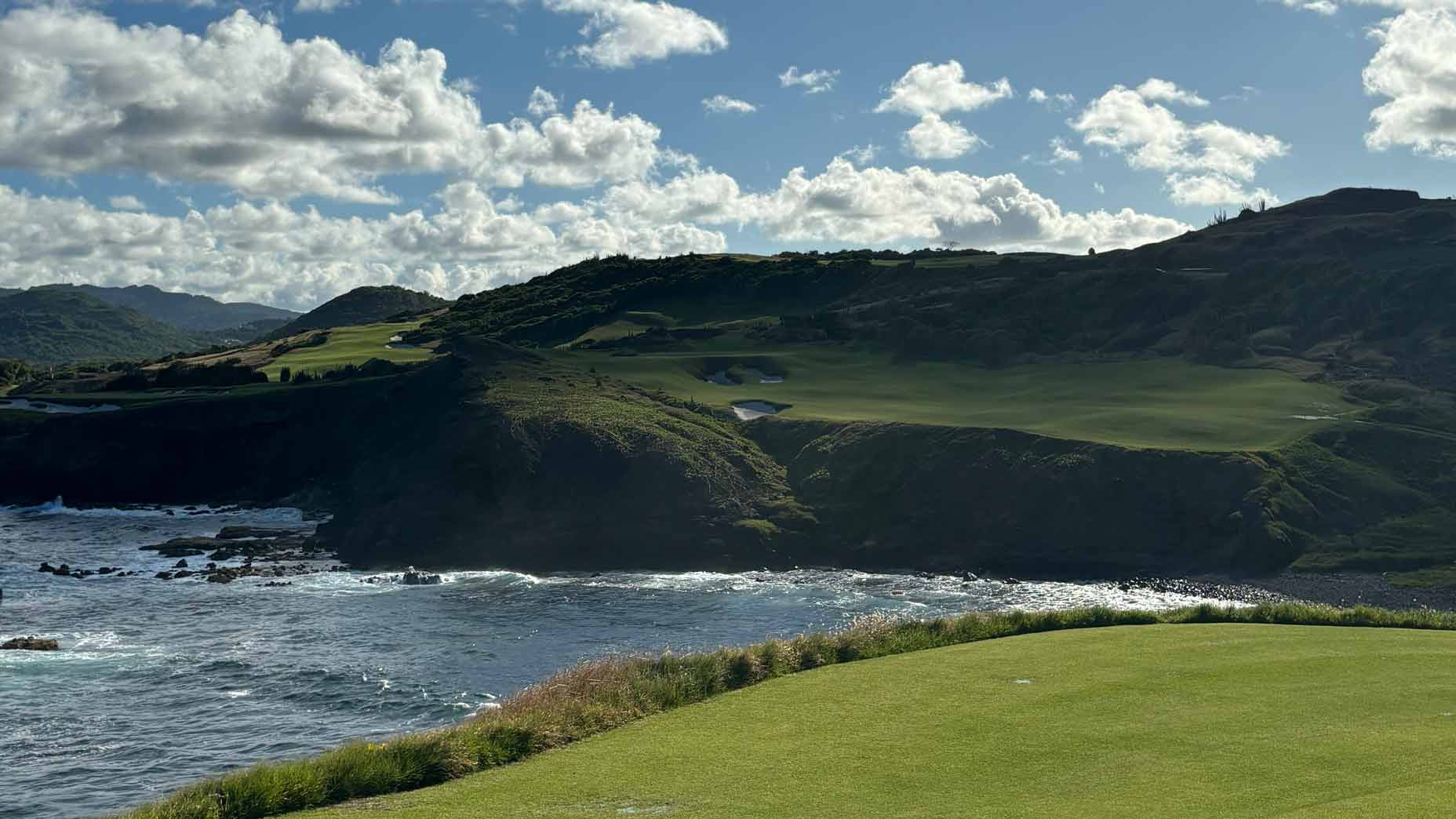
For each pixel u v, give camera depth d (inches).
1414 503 2682.1
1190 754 636.1
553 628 1927.9
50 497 3818.9
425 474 2989.7
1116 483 2714.1
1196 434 3019.2
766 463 3157.0
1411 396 3383.4
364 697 1457.9
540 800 620.4
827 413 3516.2
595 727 802.8
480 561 2721.5
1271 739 657.6
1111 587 2380.7
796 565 2691.9
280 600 2229.3
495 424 3075.8
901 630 1120.8
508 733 752.3
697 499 2856.8
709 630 1902.1
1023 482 2787.9
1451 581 2298.2
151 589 2362.2
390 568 2667.3
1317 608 1216.2
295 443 3747.5
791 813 571.5
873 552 2706.7
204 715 1386.6
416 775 685.3
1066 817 535.8
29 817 1051.3
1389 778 566.6
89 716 1385.3
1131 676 861.8
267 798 637.3
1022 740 690.2
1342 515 2623.0
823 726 757.9
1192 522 2608.3
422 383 3649.1
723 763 678.5
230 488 3796.8
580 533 2765.7
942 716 764.6
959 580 2485.2
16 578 2488.9
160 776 1163.3
